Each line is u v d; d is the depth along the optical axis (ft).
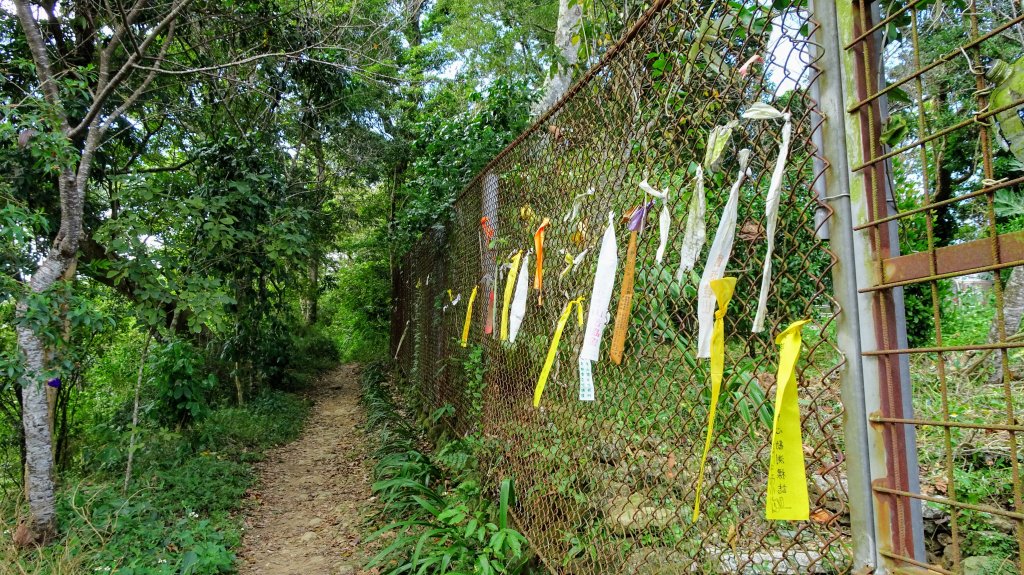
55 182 16.98
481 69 40.65
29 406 12.05
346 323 53.72
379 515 13.82
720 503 5.12
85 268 17.93
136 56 14.01
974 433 8.16
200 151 20.76
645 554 5.49
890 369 2.90
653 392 5.43
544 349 8.42
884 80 3.10
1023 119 2.44
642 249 5.53
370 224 44.37
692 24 4.56
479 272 12.86
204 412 19.42
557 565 7.29
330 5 23.32
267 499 16.76
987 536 6.34
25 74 17.35
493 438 11.05
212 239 17.56
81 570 10.78
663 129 5.00
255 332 27.78
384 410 23.79
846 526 4.22
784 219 3.54
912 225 8.27
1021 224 8.23
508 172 10.42
